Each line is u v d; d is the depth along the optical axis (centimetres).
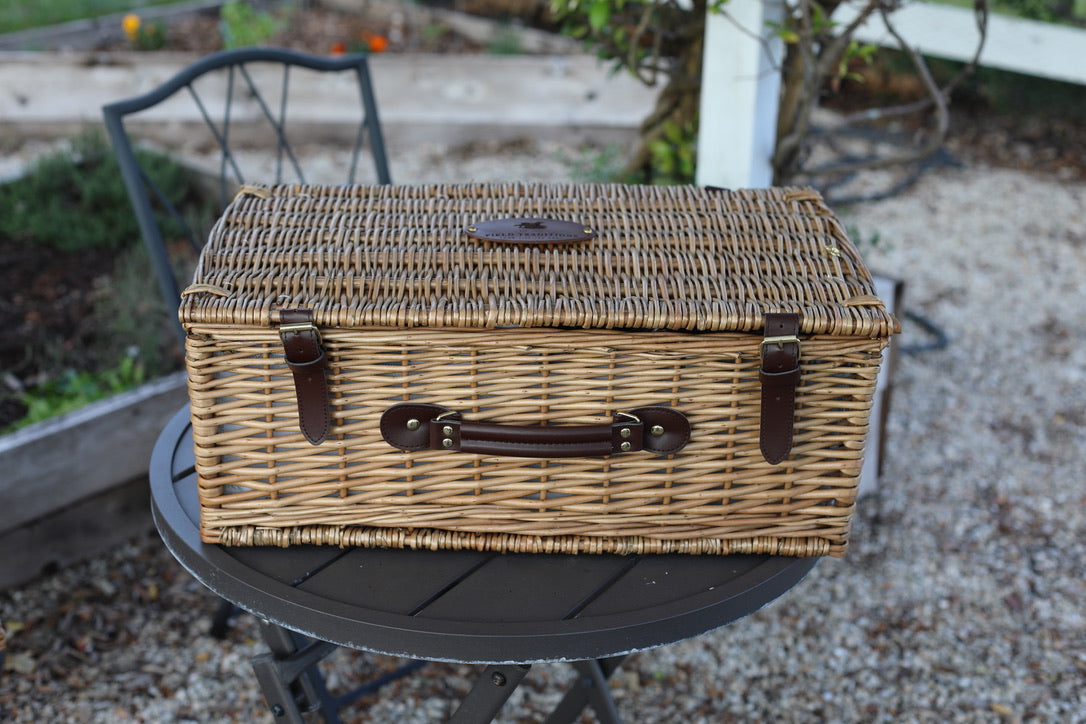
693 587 113
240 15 553
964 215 394
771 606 206
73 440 198
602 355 109
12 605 196
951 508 237
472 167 420
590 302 107
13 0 640
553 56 526
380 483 115
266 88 435
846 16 340
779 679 187
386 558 117
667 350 109
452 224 124
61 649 187
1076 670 188
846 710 180
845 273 116
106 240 303
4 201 316
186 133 432
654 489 116
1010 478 247
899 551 222
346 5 643
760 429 110
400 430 110
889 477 249
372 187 134
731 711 180
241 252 116
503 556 118
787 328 105
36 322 262
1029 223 388
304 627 108
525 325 106
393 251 117
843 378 110
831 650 194
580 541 117
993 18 410
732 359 110
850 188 404
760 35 205
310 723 164
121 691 179
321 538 117
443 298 108
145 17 594
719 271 115
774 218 127
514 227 121
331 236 120
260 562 115
